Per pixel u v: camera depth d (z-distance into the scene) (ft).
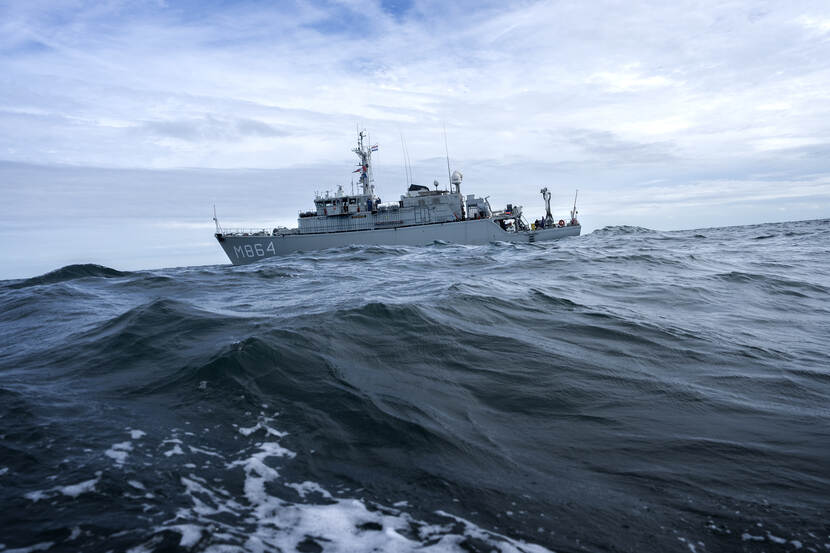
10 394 18.24
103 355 23.47
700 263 66.33
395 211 144.15
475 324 27.89
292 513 11.01
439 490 12.10
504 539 10.11
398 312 28.25
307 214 146.61
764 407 17.38
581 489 12.14
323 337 23.59
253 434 14.92
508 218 164.96
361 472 12.96
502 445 14.57
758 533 10.27
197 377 19.10
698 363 22.44
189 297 46.62
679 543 10.00
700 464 13.33
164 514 10.68
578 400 18.01
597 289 43.91
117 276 71.82
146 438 14.46
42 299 47.47
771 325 30.86
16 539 9.70
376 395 17.74
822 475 12.63
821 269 60.54
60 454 13.29
